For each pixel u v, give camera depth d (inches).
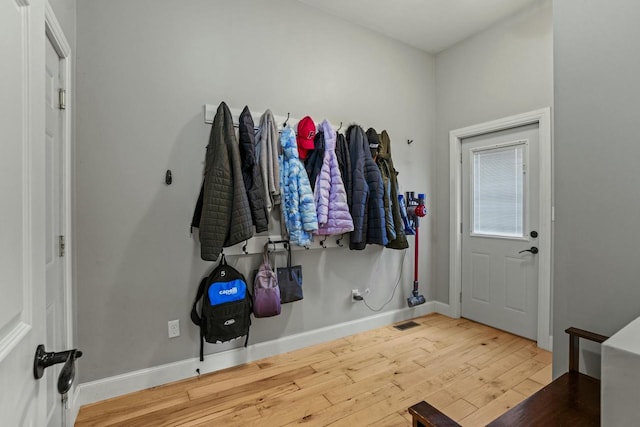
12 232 22.3
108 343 72.1
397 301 122.3
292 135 89.0
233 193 76.3
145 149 76.3
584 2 51.8
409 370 83.8
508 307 110.1
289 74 97.0
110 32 72.5
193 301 81.8
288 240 93.0
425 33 118.1
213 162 76.9
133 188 75.0
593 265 51.4
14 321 22.7
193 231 82.2
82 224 69.3
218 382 78.3
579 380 49.3
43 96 27.2
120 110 73.5
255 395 72.7
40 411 26.6
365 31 113.8
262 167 84.0
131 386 73.8
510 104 107.7
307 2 100.0
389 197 107.1
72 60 66.1
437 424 34.2
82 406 68.5
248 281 89.7
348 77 109.6
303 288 100.0
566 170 54.4
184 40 81.0
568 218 54.3
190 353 81.4
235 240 74.6
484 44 115.6
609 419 28.9
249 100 90.0
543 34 99.3
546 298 97.7
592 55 50.9
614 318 49.1
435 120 132.8
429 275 132.1
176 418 64.7
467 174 123.8
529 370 83.7
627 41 47.4
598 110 50.4
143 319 75.9
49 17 50.2
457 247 125.2
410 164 126.2
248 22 90.0
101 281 71.4
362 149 100.7
